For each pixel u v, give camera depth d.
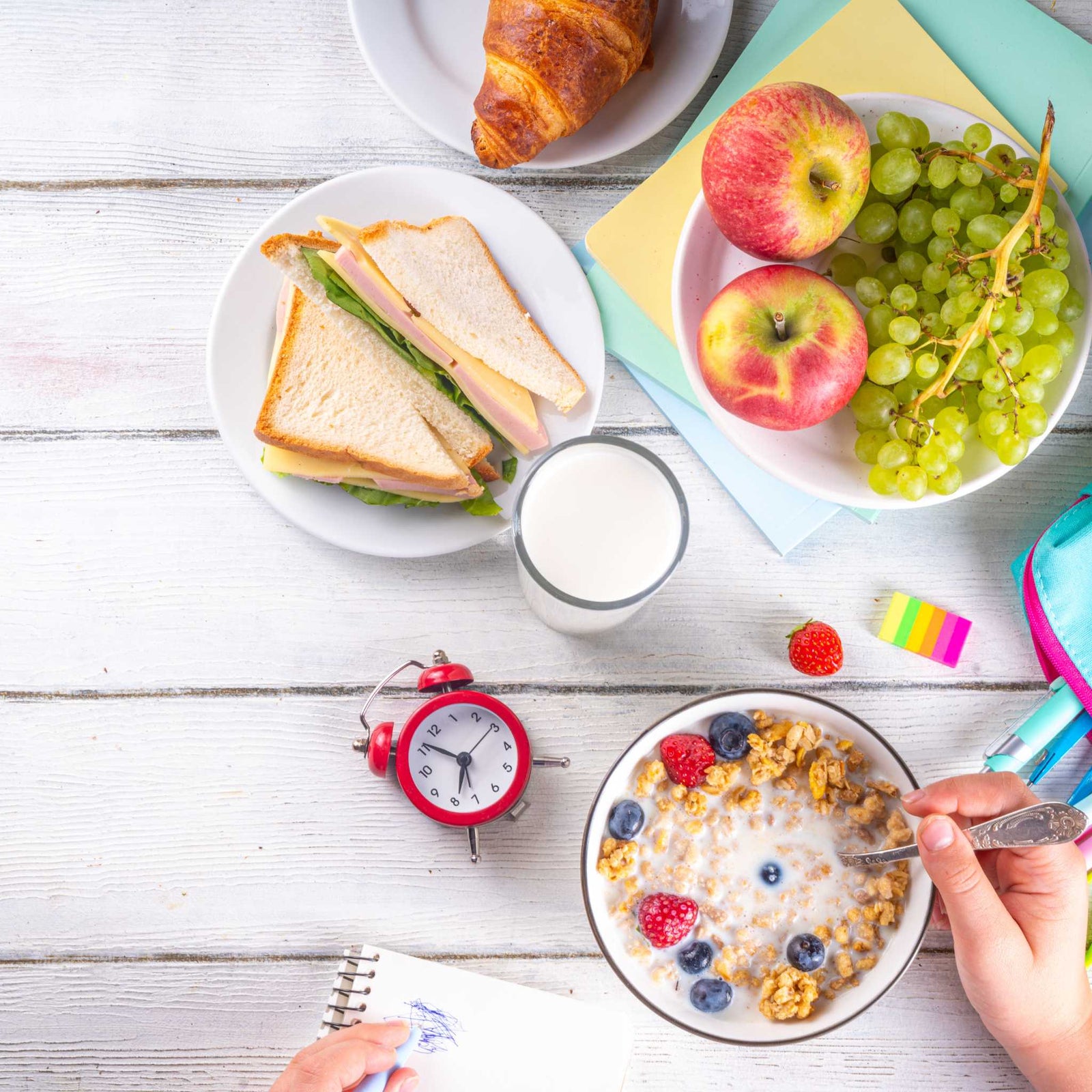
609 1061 0.98
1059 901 0.91
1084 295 0.95
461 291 1.01
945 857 0.84
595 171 1.10
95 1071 1.05
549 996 1.00
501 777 1.01
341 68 1.10
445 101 1.05
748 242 0.91
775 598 1.09
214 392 1.00
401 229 0.99
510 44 0.95
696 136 1.06
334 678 1.08
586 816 1.07
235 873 1.06
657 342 1.06
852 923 1.00
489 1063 0.98
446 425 1.04
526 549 0.92
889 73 1.03
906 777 0.97
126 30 1.10
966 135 0.92
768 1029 0.95
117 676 1.08
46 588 1.08
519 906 1.06
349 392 1.00
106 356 1.09
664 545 0.92
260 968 1.06
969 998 0.96
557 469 0.94
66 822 1.07
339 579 1.08
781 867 1.01
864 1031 1.05
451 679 0.99
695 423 1.06
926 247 0.94
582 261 1.09
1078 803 1.02
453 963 1.05
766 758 1.00
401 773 1.00
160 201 1.10
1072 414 1.09
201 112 1.10
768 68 1.06
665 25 1.05
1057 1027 0.93
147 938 1.06
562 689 1.08
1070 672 0.98
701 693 1.08
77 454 1.09
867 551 1.09
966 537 1.09
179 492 1.09
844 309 0.87
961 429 0.92
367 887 1.06
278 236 0.96
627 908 1.00
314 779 1.07
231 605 1.08
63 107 1.10
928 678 1.08
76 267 1.10
